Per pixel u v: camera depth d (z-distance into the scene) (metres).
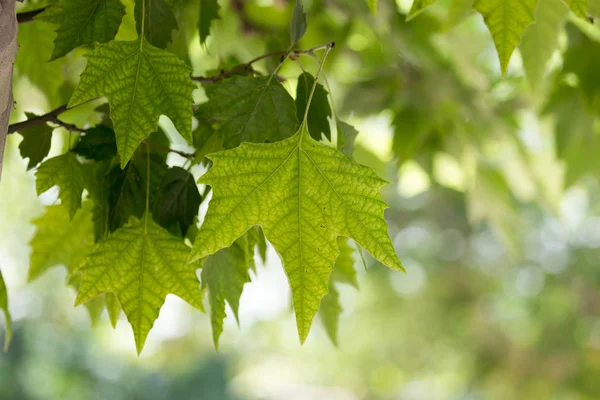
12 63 1.13
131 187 1.28
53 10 1.23
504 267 7.24
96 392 10.84
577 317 6.13
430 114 2.42
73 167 1.29
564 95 2.10
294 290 1.15
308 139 1.16
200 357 10.56
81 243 1.39
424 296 7.53
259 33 2.34
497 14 1.18
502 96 2.50
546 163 2.72
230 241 1.14
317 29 2.45
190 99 1.18
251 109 1.23
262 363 9.91
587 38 1.84
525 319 6.48
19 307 9.64
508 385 5.96
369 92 2.44
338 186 1.15
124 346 9.60
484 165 2.75
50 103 1.58
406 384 8.82
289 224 1.15
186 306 7.10
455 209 7.89
